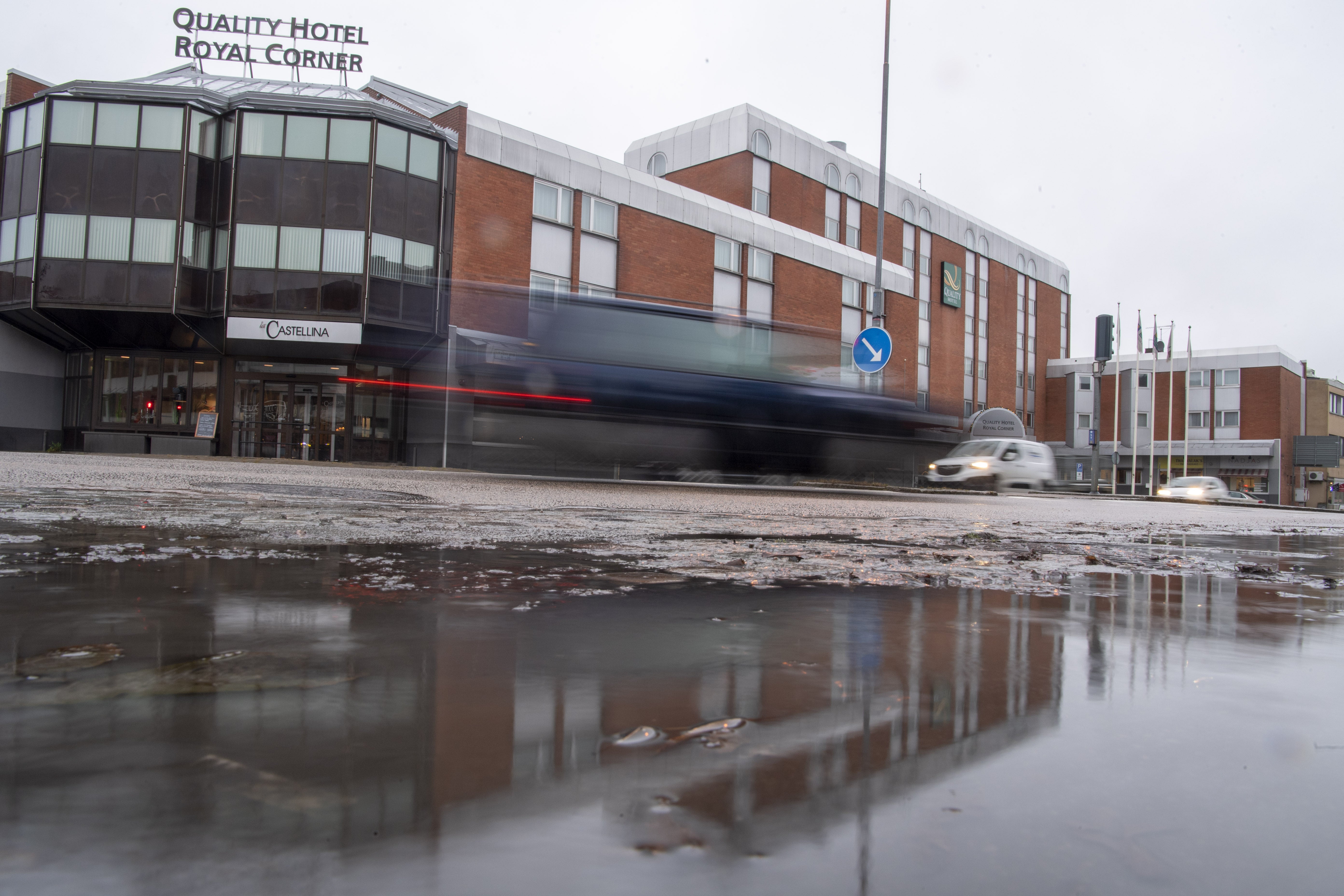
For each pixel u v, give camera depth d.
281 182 20.02
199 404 21.67
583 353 12.48
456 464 15.70
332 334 20.03
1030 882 0.73
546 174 23.34
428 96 24.52
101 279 19.80
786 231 30.34
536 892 0.66
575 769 0.98
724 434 13.23
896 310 35.19
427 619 1.96
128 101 19.83
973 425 31.55
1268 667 1.72
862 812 0.87
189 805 0.82
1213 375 48.88
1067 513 9.45
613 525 4.95
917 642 1.88
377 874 0.69
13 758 0.94
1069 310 53.78
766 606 2.34
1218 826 0.88
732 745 1.09
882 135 16.55
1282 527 8.75
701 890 0.68
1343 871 0.78
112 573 2.48
